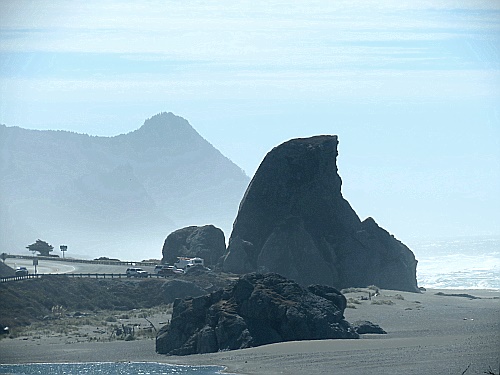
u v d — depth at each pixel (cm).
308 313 9231
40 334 10569
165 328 9419
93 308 12756
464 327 9931
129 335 10106
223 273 14875
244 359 8250
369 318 10869
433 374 7144
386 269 14988
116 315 12231
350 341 8812
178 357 8744
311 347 8569
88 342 9869
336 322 9288
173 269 14812
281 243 14838
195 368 7988
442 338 8962
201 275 14400
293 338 9081
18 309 11750
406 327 10138
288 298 9375
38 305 12156
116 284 13638
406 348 8338
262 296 9275
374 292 13638
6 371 8112
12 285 12550
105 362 8550
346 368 7569
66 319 11781
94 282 13612
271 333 9056
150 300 13275
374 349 8356
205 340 8988
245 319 9169
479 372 7106
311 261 14725
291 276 14575
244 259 15062
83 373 7906
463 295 14212
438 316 11062
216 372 7756
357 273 14775
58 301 12631
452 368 7312
